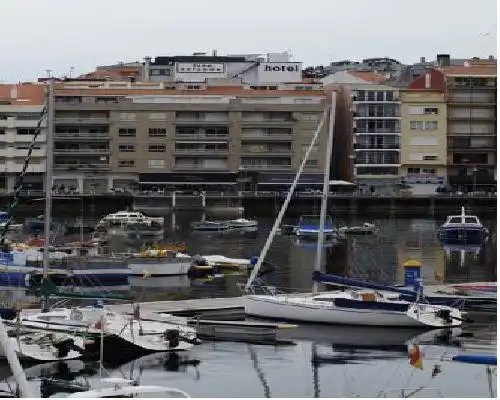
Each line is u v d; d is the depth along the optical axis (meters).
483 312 104.94
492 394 73.44
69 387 75.06
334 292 105.62
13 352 58.09
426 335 93.25
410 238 194.50
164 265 136.50
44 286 93.25
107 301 107.44
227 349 87.69
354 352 86.69
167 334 86.31
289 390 75.19
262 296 99.38
